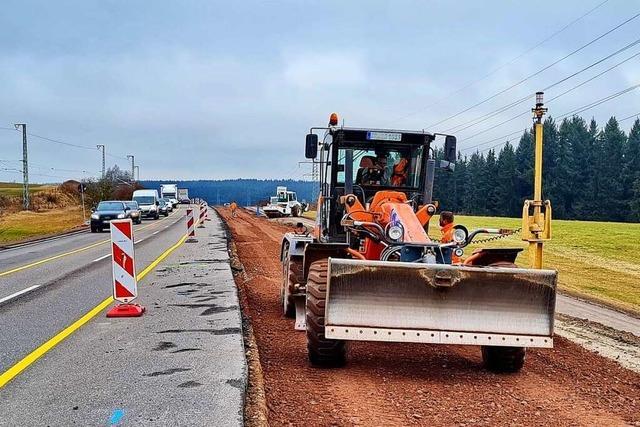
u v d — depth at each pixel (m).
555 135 89.38
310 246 8.13
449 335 6.93
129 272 9.91
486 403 6.30
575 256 23.59
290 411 5.89
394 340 6.87
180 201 113.00
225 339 8.17
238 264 18.23
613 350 8.97
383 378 7.14
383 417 5.77
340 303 6.94
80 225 48.72
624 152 85.88
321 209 10.41
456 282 6.93
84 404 5.66
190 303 10.93
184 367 6.85
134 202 47.25
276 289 14.06
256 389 6.30
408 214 8.21
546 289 7.05
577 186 86.88
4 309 10.73
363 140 9.77
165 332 8.62
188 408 5.54
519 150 95.12
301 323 8.31
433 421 5.69
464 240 7.96
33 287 13.59
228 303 10.91
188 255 20.03
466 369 7.72
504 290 7.04
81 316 9.93
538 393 6.71
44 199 73.75
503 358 7.46
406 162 9.98
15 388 6.17
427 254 7.64
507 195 91.62
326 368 7.50
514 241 28.70
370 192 9.93
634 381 7.29
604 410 6.16
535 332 7.05
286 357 8.02
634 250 25.42
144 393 5.96
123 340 8.17
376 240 8.26
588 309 13.13
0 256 22.78
